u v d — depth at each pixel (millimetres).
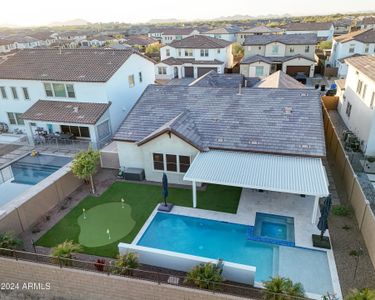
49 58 43219
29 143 39688
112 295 17938
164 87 33531
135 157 30516
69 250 19156
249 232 22562
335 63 77438
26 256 20703
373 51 69938
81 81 37750
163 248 21594
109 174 31812
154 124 30312
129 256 18344
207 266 17031
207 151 27250
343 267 19141
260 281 18406
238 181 23062
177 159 28328
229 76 46438
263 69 70750
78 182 29500
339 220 23312
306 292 17641
